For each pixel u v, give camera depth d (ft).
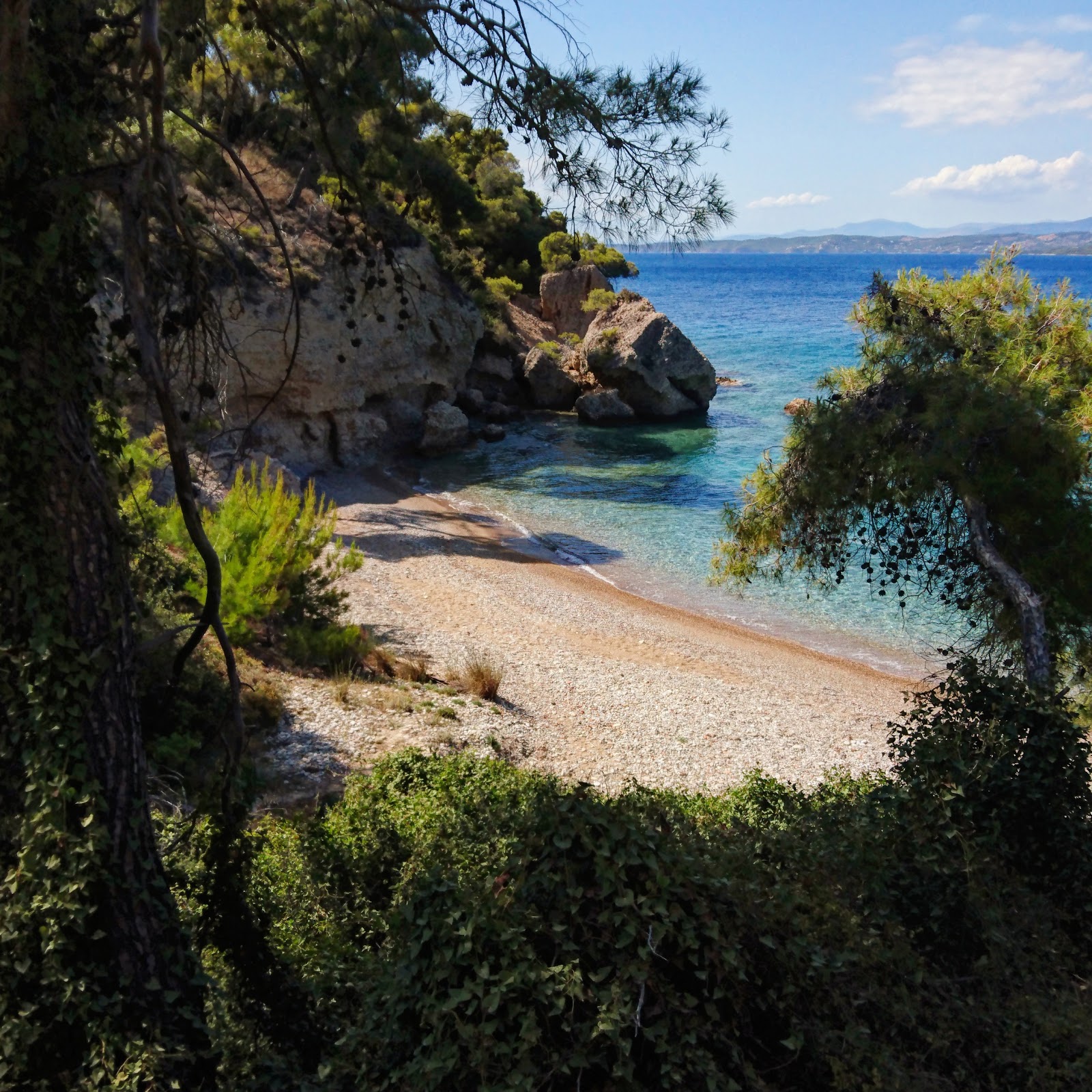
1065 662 39.99
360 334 125.39
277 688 48.67
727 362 250.57
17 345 16.03
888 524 42.34
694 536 107.76
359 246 23.63
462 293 154.61
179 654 18.99
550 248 219.00
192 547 50.14
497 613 78.33
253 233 108.68
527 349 195.42
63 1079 16.49
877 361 43.27
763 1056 17.49
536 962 16.20
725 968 16.65
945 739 25.89
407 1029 16.56
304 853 27.61
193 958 18.53
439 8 20.81
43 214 16.20
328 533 60.18
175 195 17.83
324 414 123.75
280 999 20.31
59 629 16.62
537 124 22.13
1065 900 24.44
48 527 16.57
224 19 23.22
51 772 16.42
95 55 18.20
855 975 18.86
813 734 59.21
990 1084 18.34
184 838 20.61
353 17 22.35
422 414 144.46
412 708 51.67
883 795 25.58
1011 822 25.12
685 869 17.87
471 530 106.11
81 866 16.35
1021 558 39.52
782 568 47.16
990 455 39.32
